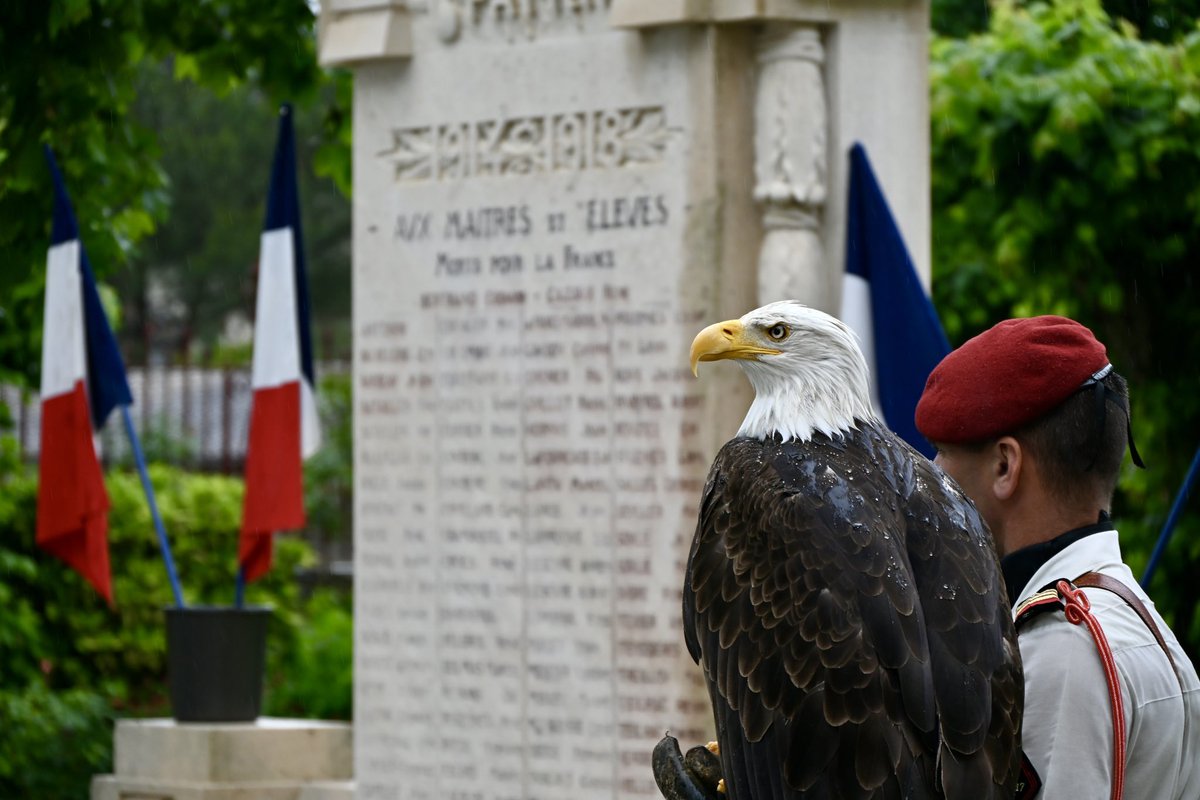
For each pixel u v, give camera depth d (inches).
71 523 335.0
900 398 274.1
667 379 283.3
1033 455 132.4
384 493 315.6
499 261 302.0
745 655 123.6
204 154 1014.4
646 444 285.3
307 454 339.6
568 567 293.7
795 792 117.0
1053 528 132.4
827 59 283.7
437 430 309.3
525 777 297.7
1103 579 128.6
